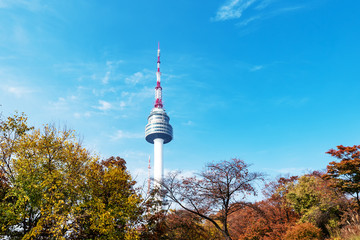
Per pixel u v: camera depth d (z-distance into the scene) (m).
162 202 23.28
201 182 22.38
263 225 32.66
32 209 17.73
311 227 25.50
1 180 17.52
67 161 19.52
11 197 17.39
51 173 18.12
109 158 26.59
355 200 28.78
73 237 18.39
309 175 35.03
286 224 31.38
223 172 22.14
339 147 28.47
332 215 28.77
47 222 17.03
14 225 17.38
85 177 20.14
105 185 21.52
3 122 18.31
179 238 22.83
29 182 17.16
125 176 22.62
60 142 19.81
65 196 18.78
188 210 22.56
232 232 34.56
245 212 34.72
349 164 27.09
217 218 22.47
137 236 19.92
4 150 17.98
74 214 18.06
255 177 21.73
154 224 22.70
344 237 22.19
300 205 32.75
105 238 18.89
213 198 21.80
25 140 18.80
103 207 19.22
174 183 22.83
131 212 21.12
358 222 23.64
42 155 18.73
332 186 29.38
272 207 35.47
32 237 16.61
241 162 22.08
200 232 24.19
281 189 35.78
